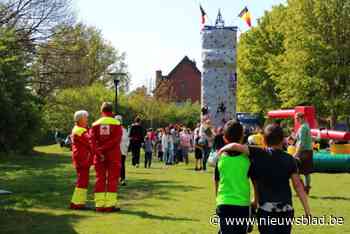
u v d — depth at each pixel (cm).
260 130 1723
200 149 2420
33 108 2147
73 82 4338
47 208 1288
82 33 4569
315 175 2223
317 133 2419
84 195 1280
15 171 2364
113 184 1246
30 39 3603
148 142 2670
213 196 1498
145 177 2073
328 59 4653
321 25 4719
